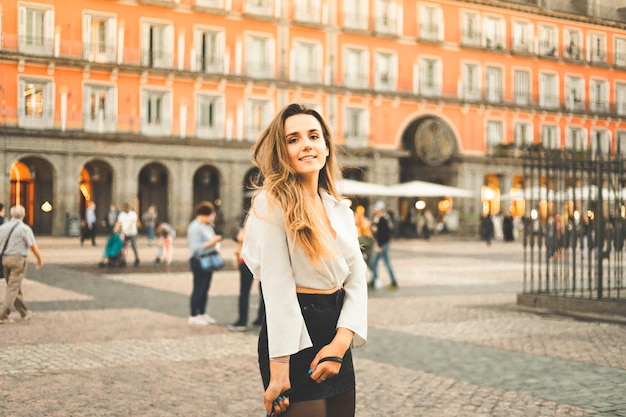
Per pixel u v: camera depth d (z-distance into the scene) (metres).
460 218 51.28
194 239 11.67
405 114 49.97
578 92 44.38
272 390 3.02
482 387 7.50
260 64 45.97
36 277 19.39
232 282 19.00
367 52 48.91
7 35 38.97
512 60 50.41
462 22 51.53
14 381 7.60
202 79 43.97
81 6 40.84
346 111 48.34
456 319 12.48
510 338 10.54
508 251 34.41
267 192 3.15
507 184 52.88
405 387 7.50
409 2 50.19
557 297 13.77
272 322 3.04
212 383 7.61
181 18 43.53
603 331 11.20
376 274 17.89
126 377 7.84
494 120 52.19
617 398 7.04
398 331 11.16
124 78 42.06
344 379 3.22
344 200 3.40
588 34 41.44
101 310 13.21
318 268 3.12
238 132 45.12
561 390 7.37
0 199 38.84
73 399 6.89
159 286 17.56
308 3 47.25
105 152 41.56
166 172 46.19
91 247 33.25
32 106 39.78
